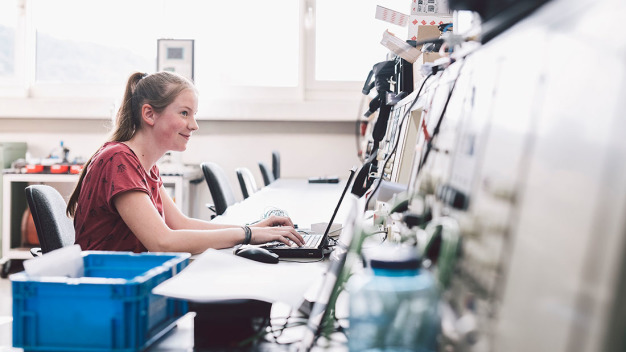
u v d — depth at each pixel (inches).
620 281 10.8
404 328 18.3
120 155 50.8
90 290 23.3
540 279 14.1
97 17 158.2
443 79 33.5
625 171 11.3
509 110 19.2
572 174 13.5
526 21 20.0
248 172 120.2
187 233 48.2
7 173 134.1
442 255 20.7
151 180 58.1
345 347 22.5
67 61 159.6
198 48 157.8
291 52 159.0
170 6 156.9
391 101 72.5
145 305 24.2
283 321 27.9
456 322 19.4
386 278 18.6
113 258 31.1
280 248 44.3
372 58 158.7
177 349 24.4
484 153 20.8
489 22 24.4
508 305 15.7
